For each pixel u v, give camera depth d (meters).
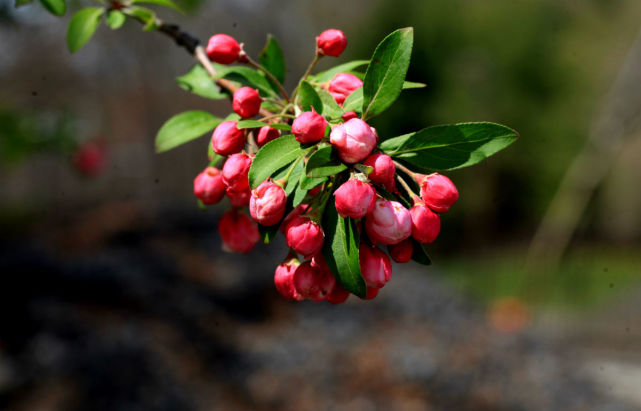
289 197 1.13
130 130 16.08
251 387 6.71
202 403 6.06
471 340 8.90
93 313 7.18
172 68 16.52
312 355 7.63
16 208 11.94
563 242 7.45
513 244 15.69
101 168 5.28
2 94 5.79
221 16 13.98
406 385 7.25
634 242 14.68
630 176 14.39
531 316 10.20
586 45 15.16
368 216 1.08
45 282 7.67
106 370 5.95
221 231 1.50
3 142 4.49
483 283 12.53
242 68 1.46
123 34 14.87
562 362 8.48
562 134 15.39
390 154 1.10
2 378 5.43
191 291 8.61
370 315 9.24
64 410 5.31
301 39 15.85
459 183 16.08
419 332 8.95
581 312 10.57
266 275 9.75
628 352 9.05
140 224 11.10
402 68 1.09
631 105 6.77
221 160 1.41
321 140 1.06
